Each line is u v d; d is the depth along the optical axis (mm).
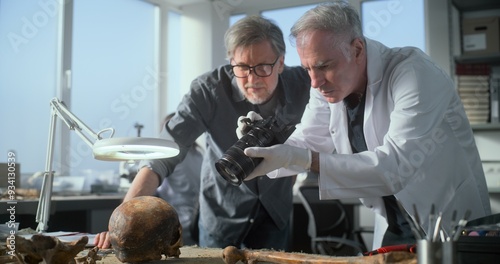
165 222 1054
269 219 1983
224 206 1956
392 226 1637
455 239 713
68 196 2914
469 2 3527
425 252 702
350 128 1653
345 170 1257
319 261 920
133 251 1033
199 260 1124
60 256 940
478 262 806
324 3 1372
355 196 1302
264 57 1638
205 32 4773
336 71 1311
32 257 956
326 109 1709
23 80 3504
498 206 3279
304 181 3795
